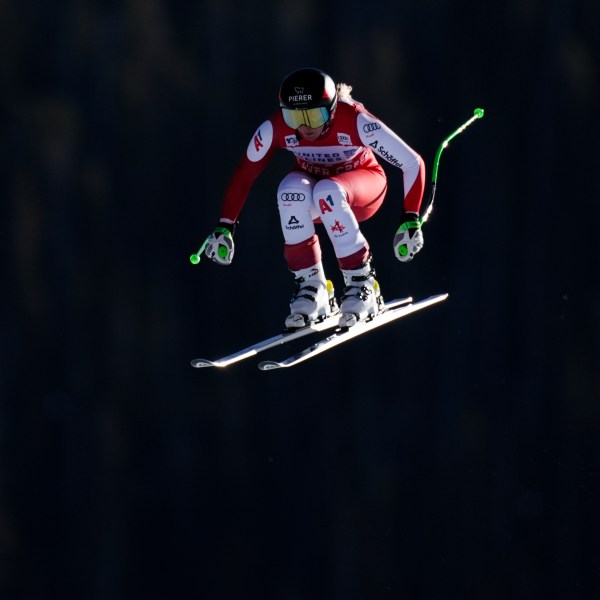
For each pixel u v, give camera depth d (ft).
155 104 378.32
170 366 337.93
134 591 303.89
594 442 328.70
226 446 319.47
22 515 314.96
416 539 302.25
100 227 362.53
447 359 338.13
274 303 336.08
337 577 296.10
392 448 319.27
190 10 389.80
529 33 395.34
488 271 360.28
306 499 310.24
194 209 370.94
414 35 391.04
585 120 387.96
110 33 385.91
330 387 323.57
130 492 317.83
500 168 378.73
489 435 327.67
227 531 309.01
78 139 375.04
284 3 387.34
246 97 380.37
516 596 288.92
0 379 333.21
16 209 357.82
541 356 348.38
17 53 383.86
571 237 372.99
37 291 348.18
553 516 305.12
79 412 332.19
